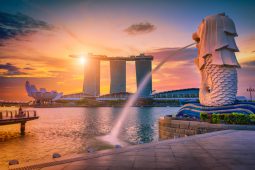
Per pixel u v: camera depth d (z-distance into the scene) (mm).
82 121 72938
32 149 27453
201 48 32844
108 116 101562
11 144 31172
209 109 29188
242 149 11594
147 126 53000
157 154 10531
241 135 16531
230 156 10125
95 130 47375
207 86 32500
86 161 9406
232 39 31562
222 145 12625
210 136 16000
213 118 23781
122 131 44062
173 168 8367
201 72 33719
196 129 24188
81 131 45969
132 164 8906
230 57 30938
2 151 26297
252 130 19750
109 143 31328
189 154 10508
